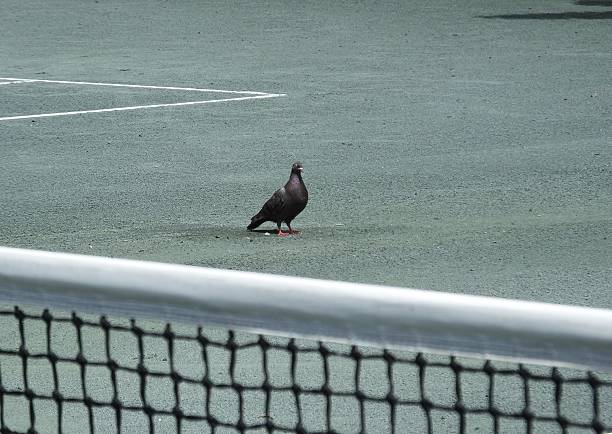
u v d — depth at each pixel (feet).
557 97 84.99
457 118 77.00
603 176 58.65
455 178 58.75
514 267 41.34
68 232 48.49
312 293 12.83
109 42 123.34
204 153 66.49
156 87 91.81
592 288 38.47
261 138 70.79
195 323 13.34
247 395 27.63
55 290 13.87
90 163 64.03
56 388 16.07
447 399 27.43
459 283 39.45
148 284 13.44
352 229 48.01
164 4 159.84
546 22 135.64
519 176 59.00
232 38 125.08
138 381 28.58
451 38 122.52
